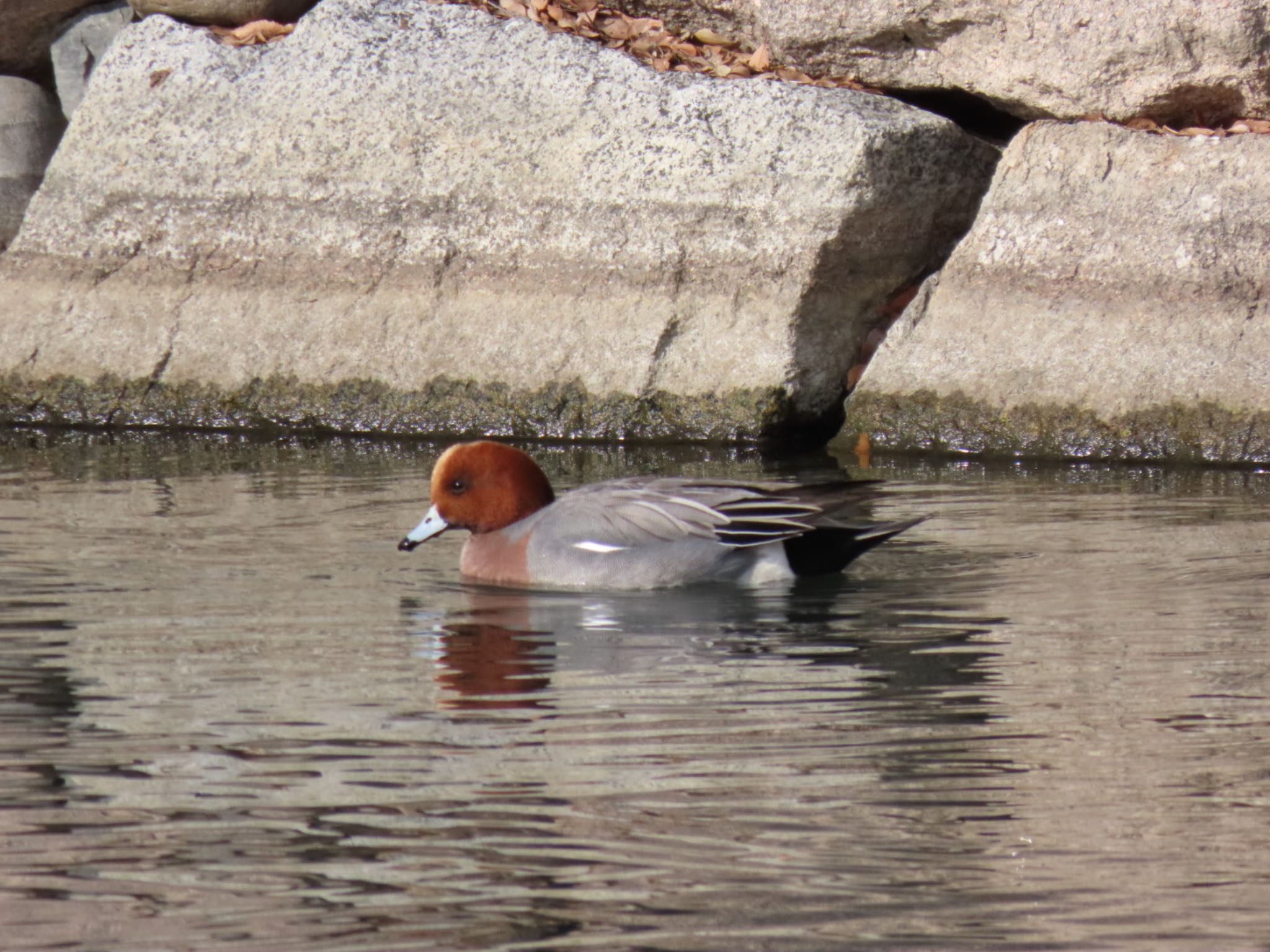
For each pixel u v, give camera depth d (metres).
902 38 24.28
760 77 23.91
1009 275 22.53
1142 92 22.94
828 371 23.42
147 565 15.70
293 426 24.70
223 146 25.36
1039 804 9.73
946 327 22.64
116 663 12.60
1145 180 22.19
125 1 28.48
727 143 23.36
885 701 11.58
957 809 9.66
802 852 9.15
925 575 15.12
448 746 10.75
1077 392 21.83
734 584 15.03
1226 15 22.30
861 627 13.49
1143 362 21.62
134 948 8.23
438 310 24.34
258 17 26.67
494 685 12.04
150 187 25.59
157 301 25.38
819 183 22.88
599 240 23.73
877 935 8.25
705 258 23.36
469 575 15.52
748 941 8.20
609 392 23.52
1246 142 21.92
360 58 25.02
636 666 12.50
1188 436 21.31
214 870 9.01
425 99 24.64
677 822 9.52
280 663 12.59
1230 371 21.20
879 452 22.61
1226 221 21.66
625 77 24.00
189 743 10.86
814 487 15.40
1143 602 13.99
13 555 16.08
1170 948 8.11
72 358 25.42
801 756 10.52
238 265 25.17
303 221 24.89
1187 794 9.84
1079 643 12.87
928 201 23.36
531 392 23.80
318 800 9.89
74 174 26.00
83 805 9.87
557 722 11.22
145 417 25.19
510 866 9.00
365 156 24.75
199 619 13.84
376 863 9.07
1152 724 11.01
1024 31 23.39
